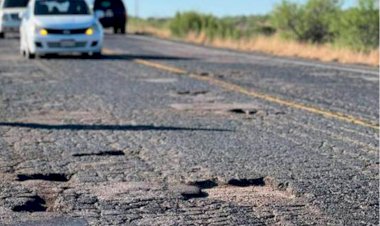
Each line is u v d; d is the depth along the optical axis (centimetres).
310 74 1712
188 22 4338
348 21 2748
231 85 1414
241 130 888
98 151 747
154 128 898
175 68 1800
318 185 605
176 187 596
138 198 561
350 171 659
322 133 866
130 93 1261
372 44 2688
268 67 1917
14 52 2402
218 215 519
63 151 747
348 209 536
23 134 850
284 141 810
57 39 2059
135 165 679
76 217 511
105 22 4422
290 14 3303
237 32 3809
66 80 1472
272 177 631
